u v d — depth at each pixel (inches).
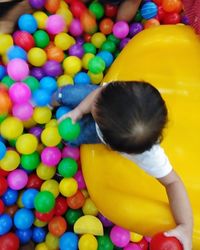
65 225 55.9
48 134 54.0
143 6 68.5
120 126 37.6
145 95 38.3
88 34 67.6
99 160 53.0
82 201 57.2
